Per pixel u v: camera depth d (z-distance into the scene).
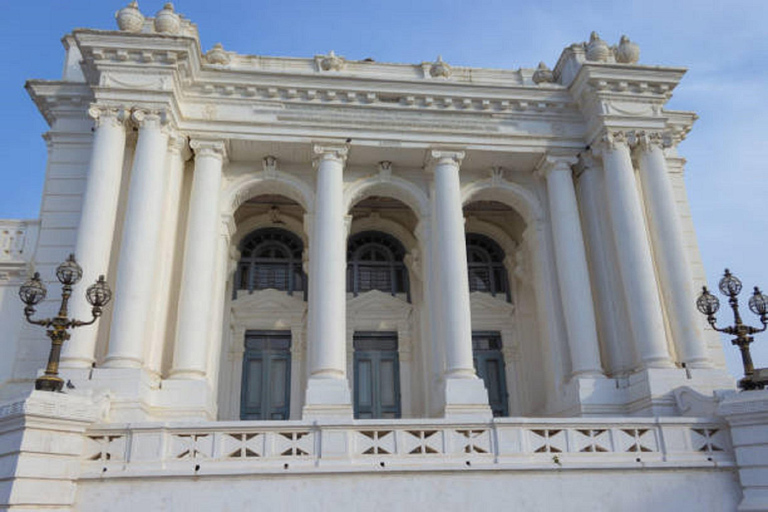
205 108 19.02
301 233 23.34
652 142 19.55
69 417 10.91
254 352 21.77
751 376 12.96
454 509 11.68
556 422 12.87
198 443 11.88
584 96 20.27
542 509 11.88
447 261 18.48
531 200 20.86
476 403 16.67
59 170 19.00
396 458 12.12
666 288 18.25
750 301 13.79
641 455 12.69
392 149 19.62
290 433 12.25
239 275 22.78
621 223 18.58
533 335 22.62
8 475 10.20
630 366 18.17
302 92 19.48
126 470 11.17
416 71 21.12
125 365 15.03
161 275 17.20
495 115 20.31
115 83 17.59
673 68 19.83
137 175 16.83
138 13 18.39
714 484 12.41
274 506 11.28
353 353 22.02
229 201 19.34
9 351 17.42
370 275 23.53
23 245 18.67
